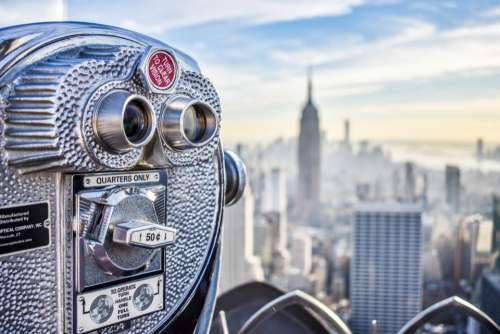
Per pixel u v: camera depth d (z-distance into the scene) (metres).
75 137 0.72
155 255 0.86
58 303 0.76
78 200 0.76
